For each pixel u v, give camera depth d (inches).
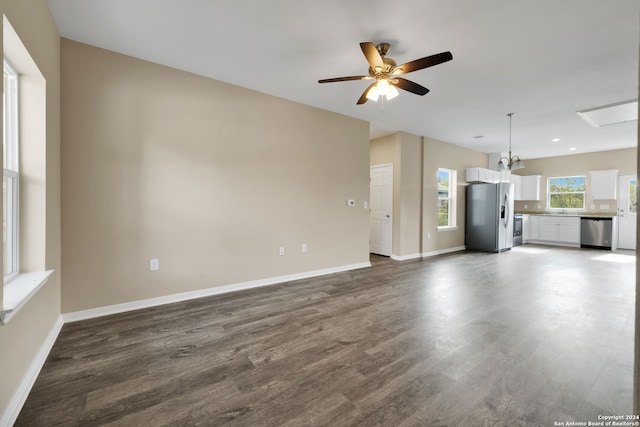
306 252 169.0
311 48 108.7
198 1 83.8
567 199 315.0
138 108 116.1
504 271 186.1
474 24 92.2
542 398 64.0
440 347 87.0
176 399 64.2
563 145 265.6
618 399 63.5
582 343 88.9
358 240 195.6
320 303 125.3
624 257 235.8
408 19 90.5
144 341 90.4
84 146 105.7
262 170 149.9
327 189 177.9
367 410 60.6
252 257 147.9
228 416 59.1
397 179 226.7
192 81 128.3
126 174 113.8
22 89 79.2
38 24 75.9
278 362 79.0
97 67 108.0
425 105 164.4
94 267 108.3
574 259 227.6
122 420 58.0
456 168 270.8
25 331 66.8
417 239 239.0
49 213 86.2
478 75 126.6
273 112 153.3
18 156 77.8
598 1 80.6
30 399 63.6
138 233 116.7
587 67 119.1
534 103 159.2
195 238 130.2
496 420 57.5
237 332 97.1
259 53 112.6
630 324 102.6
